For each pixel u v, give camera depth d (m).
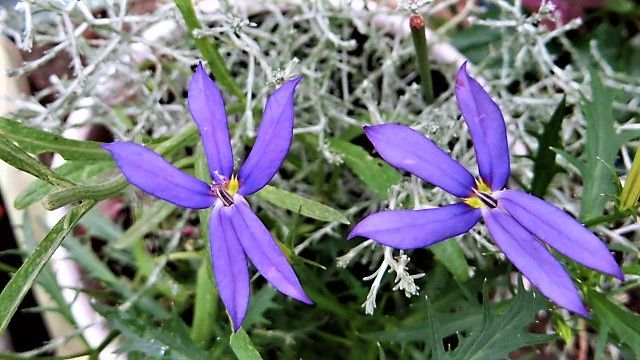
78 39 0.21
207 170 0.18
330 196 0.22
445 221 0.14
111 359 0.19
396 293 0.20
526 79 0.26
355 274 0.21
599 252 0.13
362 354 0.19
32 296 0.25
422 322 0.18
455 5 0.27
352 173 0.22
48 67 0.26
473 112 0.14
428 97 0.21
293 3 0.21
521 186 0.20
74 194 0.14
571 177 0.23
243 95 0.20
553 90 0.23
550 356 0.22
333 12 0.21
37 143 0.17
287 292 0.14
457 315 0.18
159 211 0.19
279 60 0.21
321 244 0.20
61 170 0.18
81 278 0.21
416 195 0.19
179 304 0.21
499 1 0.22
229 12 0.20
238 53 0.23
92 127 0.22
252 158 0.14
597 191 0.18
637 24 0.28
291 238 0.16
